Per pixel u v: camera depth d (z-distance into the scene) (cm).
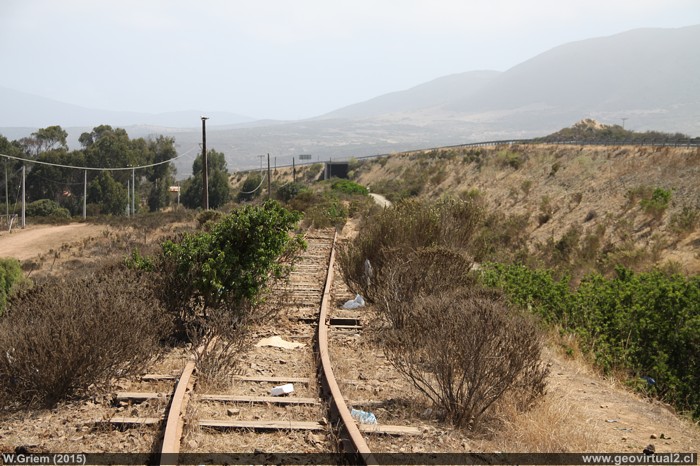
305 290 1462
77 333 724
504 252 3569
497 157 7281
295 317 1188
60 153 11125
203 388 748
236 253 1108
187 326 1059
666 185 4219
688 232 3375
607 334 1148
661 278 1463
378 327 1080
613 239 3803
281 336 1050
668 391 992
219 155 13838
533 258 3359
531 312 1245
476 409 657
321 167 15088
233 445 580
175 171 13812
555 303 1341
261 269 1111
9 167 10812
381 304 1110
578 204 4734
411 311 870
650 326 1131
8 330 752
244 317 1053
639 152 5097
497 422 661
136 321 800
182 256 1084
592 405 765
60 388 714
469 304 736
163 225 5844
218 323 959
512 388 692
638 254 3250
